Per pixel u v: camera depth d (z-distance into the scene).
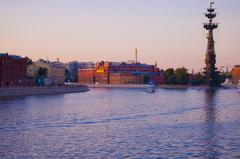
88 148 40.91
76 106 100.81
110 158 36.41
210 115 78.44
